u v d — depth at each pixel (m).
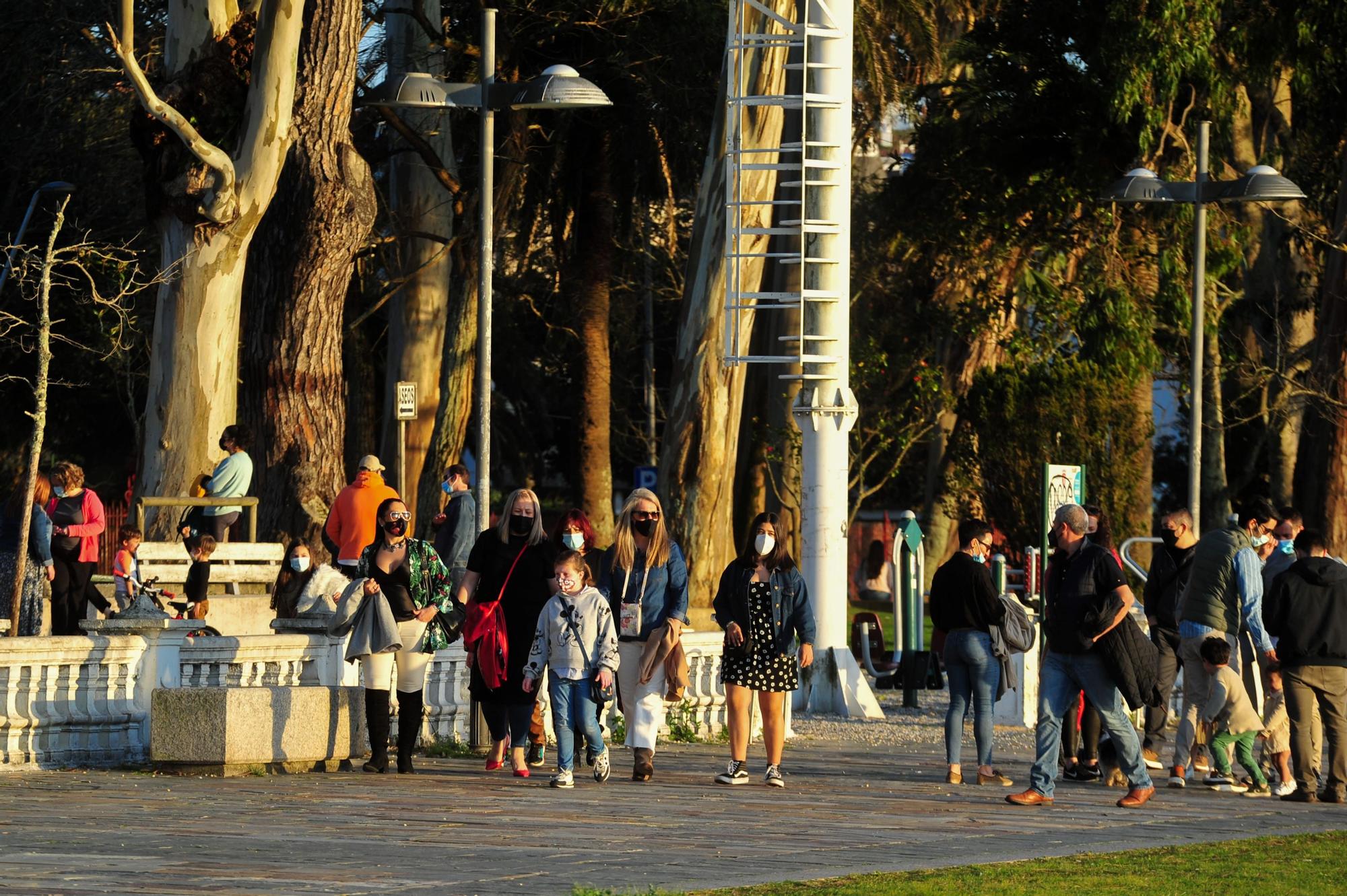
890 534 161.25
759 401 107.75
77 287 112.19
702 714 54.12
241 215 68.31
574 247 121.62
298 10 66.62
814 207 64.00
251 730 40.88
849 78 64.50
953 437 109.81
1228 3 101.94
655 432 162.12
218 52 69.19
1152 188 72.94
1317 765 41.81
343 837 30.69
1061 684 39.25
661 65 107.94
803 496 64.44
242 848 29.12
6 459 132.12
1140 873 28.20
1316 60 101.44
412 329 111.00
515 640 41.19
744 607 41.06
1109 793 42.19
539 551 41.41
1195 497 73.88
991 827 34.78
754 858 29.17
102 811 33.97
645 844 30.56
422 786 39.12
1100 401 102.06
